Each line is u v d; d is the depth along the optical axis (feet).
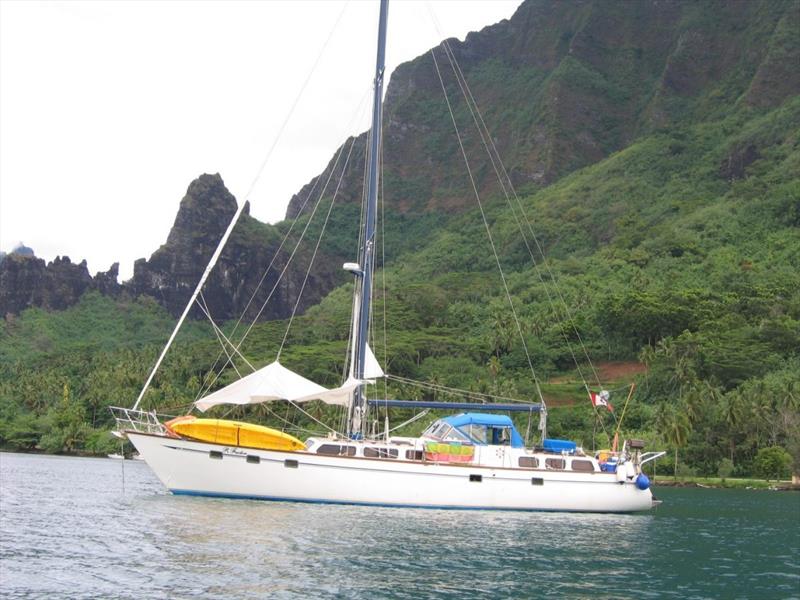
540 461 111.45
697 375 369.91
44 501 122.52
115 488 156.04
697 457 308.81
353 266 116.98
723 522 129.29
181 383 442.09
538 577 69.87
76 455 372.58
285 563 70.44
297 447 107.14
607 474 113.50
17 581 62.95
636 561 80.43
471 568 72.13
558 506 111.86
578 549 85.10
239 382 109.91
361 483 105.81
